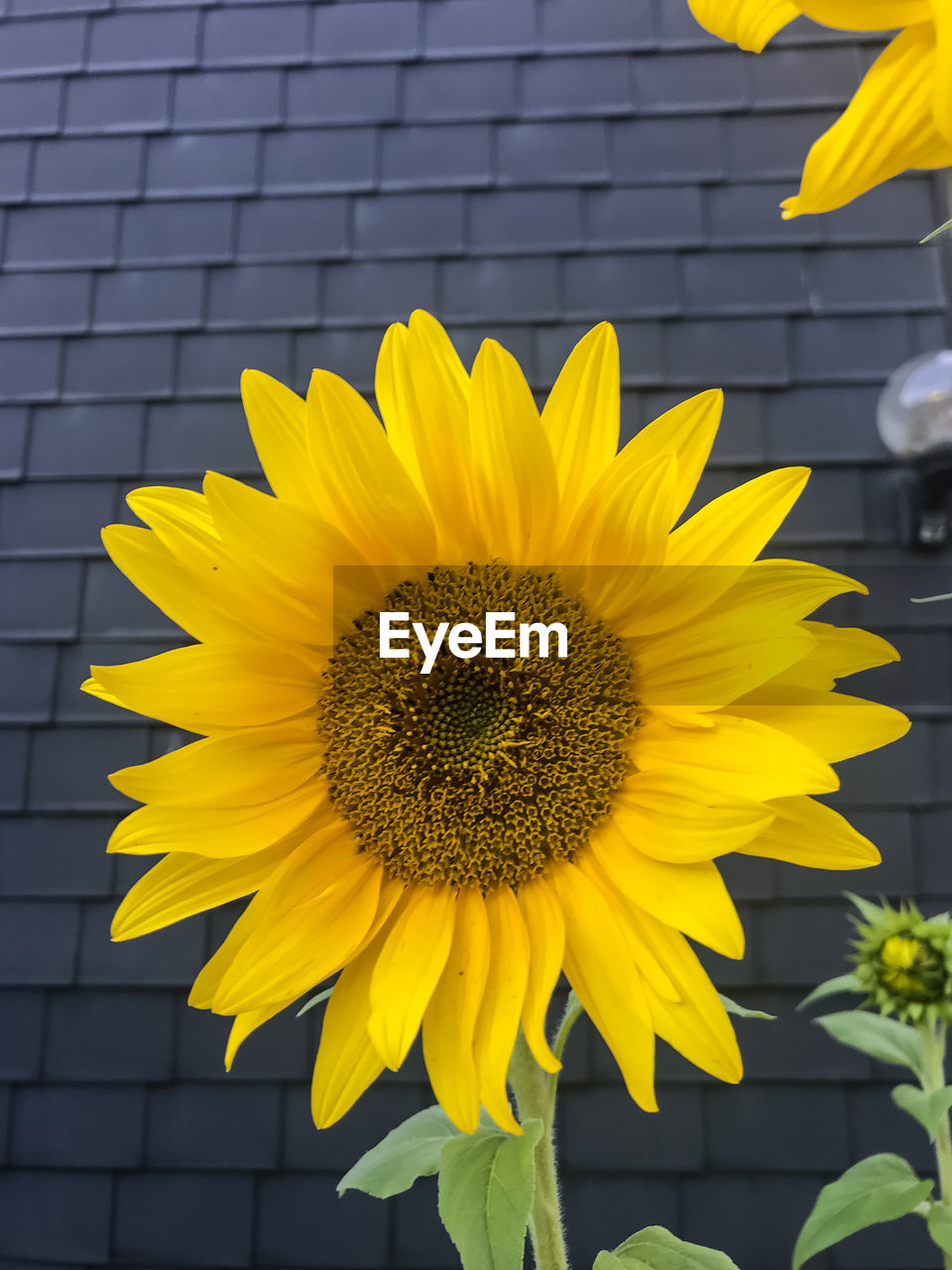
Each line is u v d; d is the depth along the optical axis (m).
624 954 0.64
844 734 0.66
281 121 1.84
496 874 0.71
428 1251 1.53
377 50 1.85
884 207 1.74
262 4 1.88
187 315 1.80
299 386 1.76
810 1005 1.53
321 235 1.80
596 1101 1.54
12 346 1.81
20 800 1.66
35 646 1.70
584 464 0.74
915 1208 0.91
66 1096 1.59
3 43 1.90
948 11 0.39
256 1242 1.54
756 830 0.60
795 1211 1.50
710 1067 0.59
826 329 1.71
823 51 1.79
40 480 1.76
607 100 1.80
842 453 1.67
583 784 0.72
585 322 1.74
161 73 1.88
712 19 0.52
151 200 1.84
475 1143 0.64
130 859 1.64
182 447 1.76
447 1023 0.64
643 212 1.77
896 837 1.55
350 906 0.71
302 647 0.76
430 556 0.76
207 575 0.70
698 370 1.71
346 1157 1.55
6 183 1.85
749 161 1.77
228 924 1.62
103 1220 1.56
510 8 1.85
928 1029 1.00
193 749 0.71
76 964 1.61
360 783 0.74
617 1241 1.50
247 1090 1.58
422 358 0.72
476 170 1.80
